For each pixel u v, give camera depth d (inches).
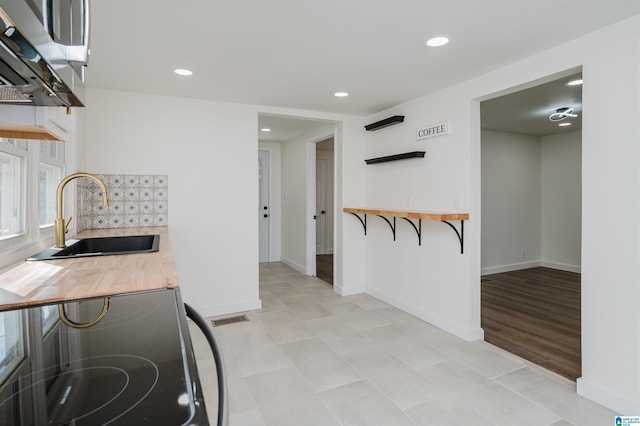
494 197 217.2
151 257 66.0
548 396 82.5
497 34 82.0
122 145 125.3
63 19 32.4
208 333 34.1
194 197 136.1
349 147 166.2
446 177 123.0
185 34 81.4
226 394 27.3
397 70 105.3
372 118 163.5
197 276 137.5
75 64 36.4
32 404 19.9
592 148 80.9
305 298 162.4
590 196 81.2
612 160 77.4
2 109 42.9
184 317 36.3
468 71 105.9
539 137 234.2
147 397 20.9
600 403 79.0
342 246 167.0
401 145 144.8
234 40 84.6
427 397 82.3
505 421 73.3
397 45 87.8
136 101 127.0
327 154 290.2
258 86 120.2
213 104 138.5
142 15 72.6
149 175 129.3
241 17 73.7
